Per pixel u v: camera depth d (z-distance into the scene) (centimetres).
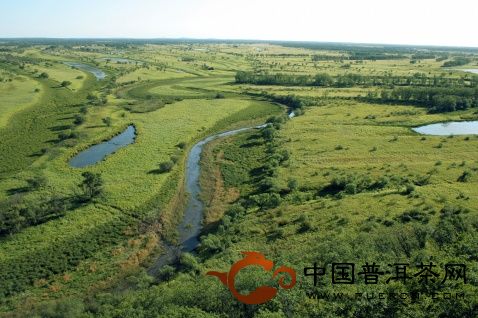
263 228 6838
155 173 9231
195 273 5762
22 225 6875
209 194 8550
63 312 4912
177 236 6962
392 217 6762
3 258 6112
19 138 11481
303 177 8981
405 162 9825
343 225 6619
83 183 8019
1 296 5397
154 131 12462
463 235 5541
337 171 9262
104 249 6462
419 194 7656
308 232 6512
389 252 5359
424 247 5531
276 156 10112
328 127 12950
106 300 5238
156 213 7525
